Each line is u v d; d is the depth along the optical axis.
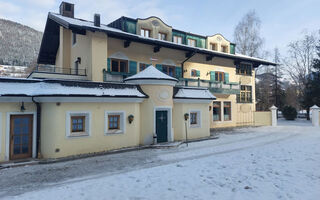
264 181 6.00
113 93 11.34
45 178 7.19
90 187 5.94
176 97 14.00
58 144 9.73
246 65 25.91
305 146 11.19
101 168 8.25
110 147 11.30
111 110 11.45
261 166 7.46
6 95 8.92
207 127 16.06
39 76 13.67
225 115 23.25
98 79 14.72
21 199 5.35
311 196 4.99
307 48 35.19
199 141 14.51
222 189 5.54
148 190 5.62
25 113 9.74
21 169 8.29
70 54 18.62
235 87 22.84
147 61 18.50
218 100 22.53
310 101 30.66
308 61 35.12
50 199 5.24
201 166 7.71
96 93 10.75
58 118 9.80
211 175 6.66
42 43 20.52
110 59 16.38
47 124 9.86
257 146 12.10
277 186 5.61
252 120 25.47
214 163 8.08
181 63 20.66
